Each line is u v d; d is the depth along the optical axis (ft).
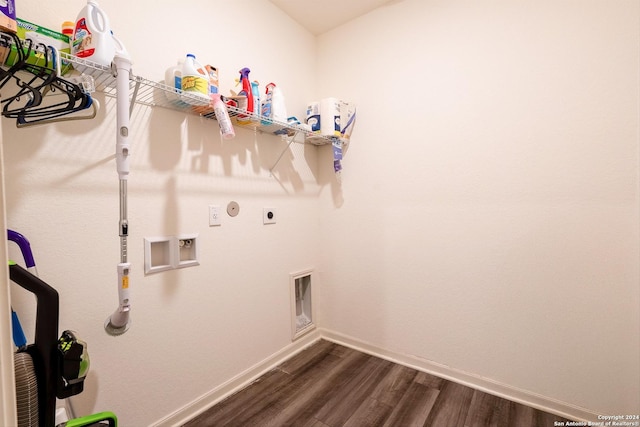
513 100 4.78
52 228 3.27
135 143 3.94
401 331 6.07
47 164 3.23
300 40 6.72
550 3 4.46
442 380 5.50
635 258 4.02
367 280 6.50
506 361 4.99
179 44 4.42
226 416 4.59
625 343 4.11
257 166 5.63
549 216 4.57
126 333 3.87
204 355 4.77
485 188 5.07
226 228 5.08
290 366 6.00
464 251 5.31
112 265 3.73
